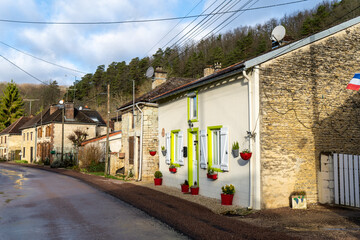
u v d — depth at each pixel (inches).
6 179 749.9
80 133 1323.8
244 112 375.6
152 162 699.4
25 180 722.2
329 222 285.7
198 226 270.4
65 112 1502.2
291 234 242.5
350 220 292.5
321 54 397.4
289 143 367.2
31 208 373.7
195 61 1720.0
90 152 1026.7
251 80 364.8
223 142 411.2
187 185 497.4
